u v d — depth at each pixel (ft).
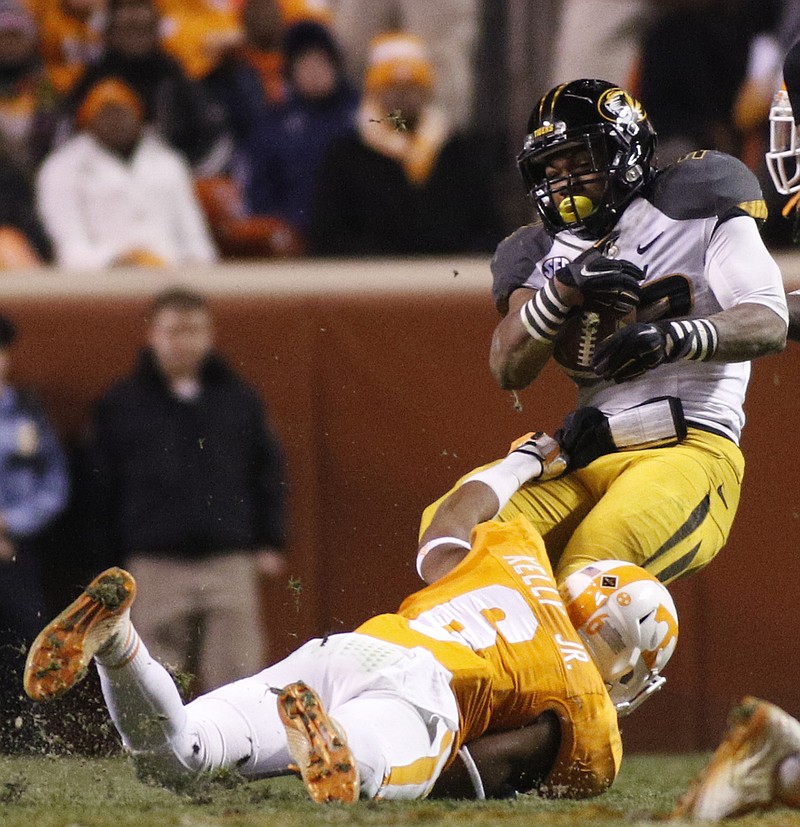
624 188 44.21
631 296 42.19
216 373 75.51
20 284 76.79
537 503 44.83
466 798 38.09
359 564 75.25
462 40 100.48
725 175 44.06
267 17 101.50
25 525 74.23
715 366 44.88
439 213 89.92
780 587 75.10
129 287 76.89
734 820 32.94
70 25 100.17
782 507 75.25
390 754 35.40
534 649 38.40
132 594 34.58
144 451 74.08
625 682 40.83
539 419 75.31
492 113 99.40
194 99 95.76
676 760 69.97
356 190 89.04
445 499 43.45
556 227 44.98
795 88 49.39
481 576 39.47
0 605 73.36
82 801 39.01
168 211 91.76
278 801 36.99
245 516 74.59
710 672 75.25
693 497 43.39
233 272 77.30
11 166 89.71
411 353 76.13
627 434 44.52
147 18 94.43
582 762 38.52
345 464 75.82
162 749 35.60
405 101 90.12
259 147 96.58
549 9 100.01
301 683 34.19
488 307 76.18
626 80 99.55
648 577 40.81
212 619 73.92
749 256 42.96
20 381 75.87
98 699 60.13
